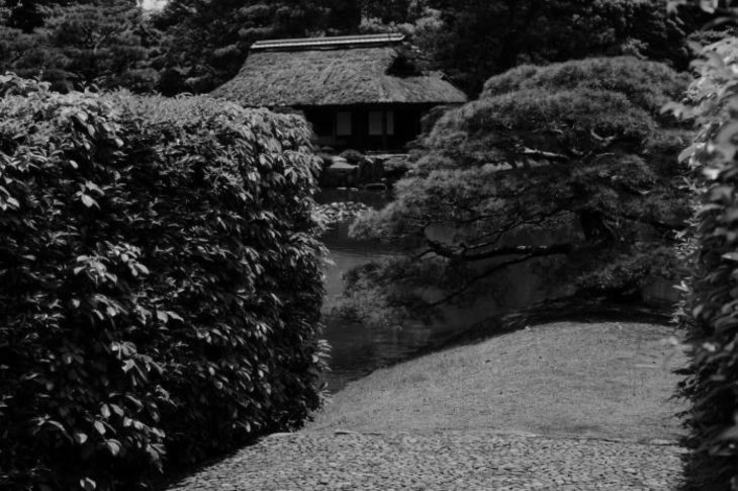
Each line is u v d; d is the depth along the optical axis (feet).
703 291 12.36
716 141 6.28
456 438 20.33
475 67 134.62
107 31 128.67
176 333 18.28
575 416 22.71
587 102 38.47
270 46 143.95
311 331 23.71
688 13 128.98
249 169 20.33
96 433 15.76
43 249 14.83
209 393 19.43
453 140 41.32
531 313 40.27
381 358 38.58
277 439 21.06
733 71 7.59
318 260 24.06
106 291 16.29
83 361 15.28
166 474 18.66
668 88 41.14
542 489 16.06
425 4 155.12
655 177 37.96
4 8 134.72
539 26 124.98
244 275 20.08
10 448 14.35
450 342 38.40
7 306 14.24
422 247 43.11
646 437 20.26
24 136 14.88
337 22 184.03
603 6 124.98
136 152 17.51
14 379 14.38
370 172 118.21
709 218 12.26
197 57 178.60
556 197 39.29
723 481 13.01
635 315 38.55
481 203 40.19
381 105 130.11
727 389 12.09
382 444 20.08
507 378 28.73
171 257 18.12
